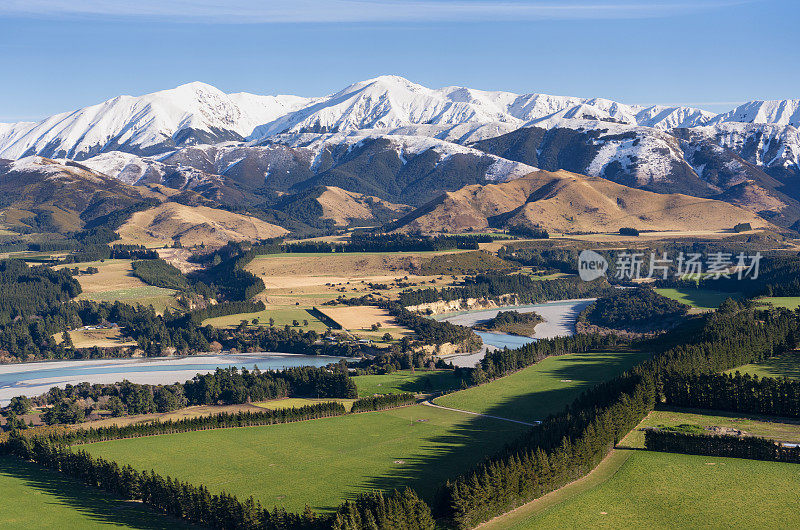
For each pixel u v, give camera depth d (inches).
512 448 6220.5
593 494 5447.8
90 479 6653.5
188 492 5693.9
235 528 5265.8
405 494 4997.5
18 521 5649.6
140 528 5472.4
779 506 5162.4
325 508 5664.4
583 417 6451.8
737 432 6658.5
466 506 4940.9
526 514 5142.7
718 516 5029.5
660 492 5447.8
